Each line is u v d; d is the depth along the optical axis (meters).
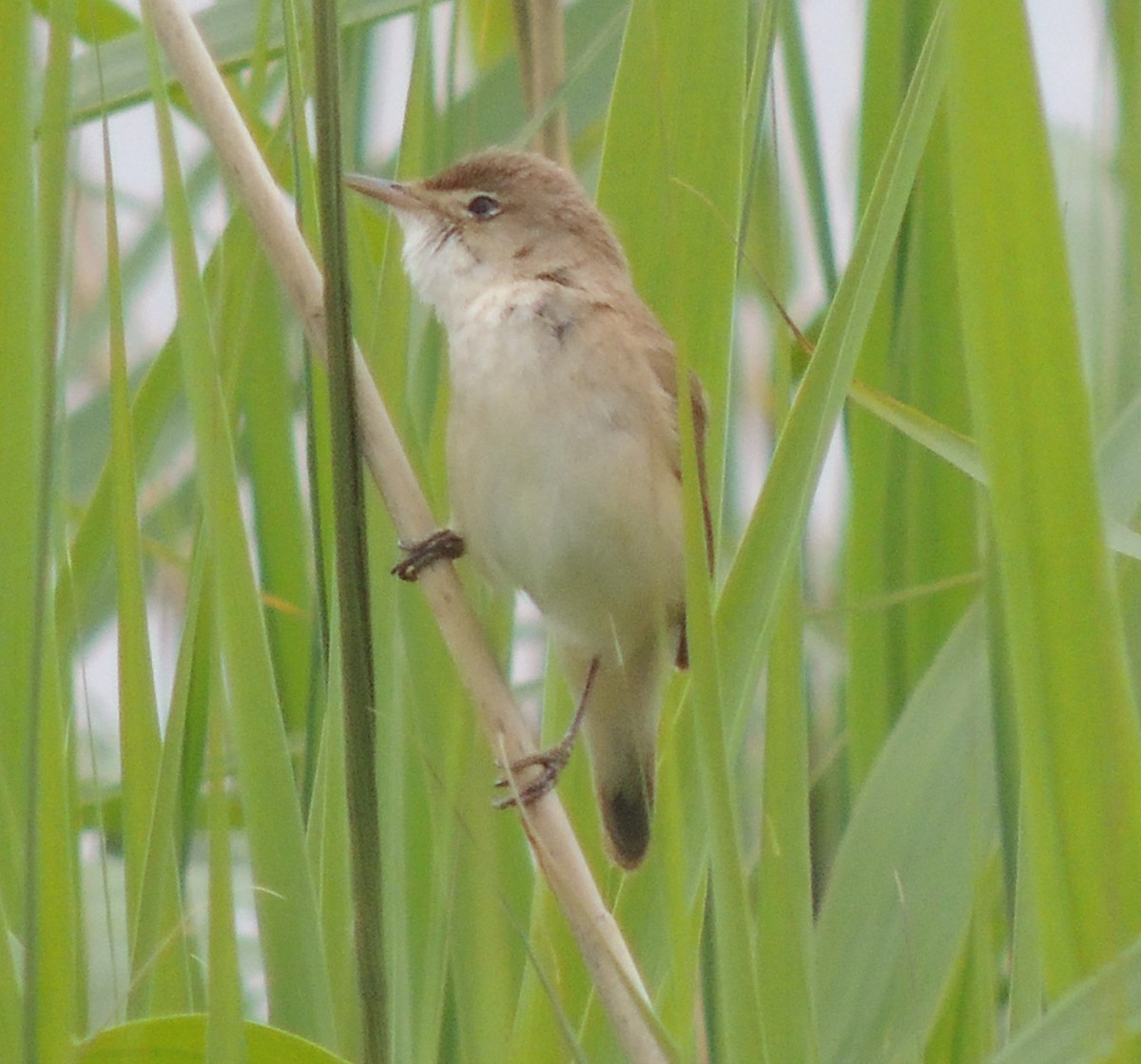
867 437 4.71
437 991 4.66
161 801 4.64
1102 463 4.67
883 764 4.69
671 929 4.63
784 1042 4.64
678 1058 4.62
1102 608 4.61
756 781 4.73
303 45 4.70
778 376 4.67
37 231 4.66
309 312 4.66
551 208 4.73
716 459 4.69
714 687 4.61
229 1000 4.62
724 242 4.69
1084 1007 4.61
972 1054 4.68
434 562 4.67
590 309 4.73
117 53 4.71
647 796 4.70
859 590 4.71
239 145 4.66
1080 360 4.61
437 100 4.74
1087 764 4.61
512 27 4.75
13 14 4.66
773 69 4.66
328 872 4.67
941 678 4.69
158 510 4.74
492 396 4.72
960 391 4.71
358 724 4.63
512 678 4.72
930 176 4.71
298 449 4.71
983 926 4.66
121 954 4.70
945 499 4.71
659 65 4.63
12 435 4.66
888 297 4.71
